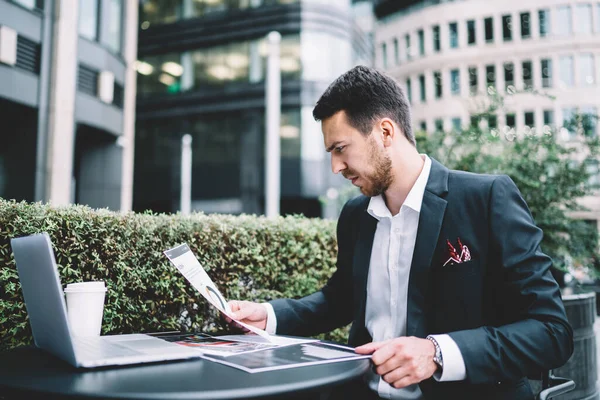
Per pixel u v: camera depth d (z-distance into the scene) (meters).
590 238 4.23
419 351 1.36
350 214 2.05
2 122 14.99
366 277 1.86
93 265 2.23
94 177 18.44
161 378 1.17
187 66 29.30
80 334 1.69
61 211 2.16
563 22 33.44
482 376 1.37
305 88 26.62
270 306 1.92
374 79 1.71
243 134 27.83
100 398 1.04
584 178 4.11
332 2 27.36
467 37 35.78
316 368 1.29
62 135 15.26
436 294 1.64
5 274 2.00
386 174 1.71
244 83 27.94
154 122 29.77
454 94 35.78
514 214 1.61
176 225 2.56
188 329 2.62
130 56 19.28
